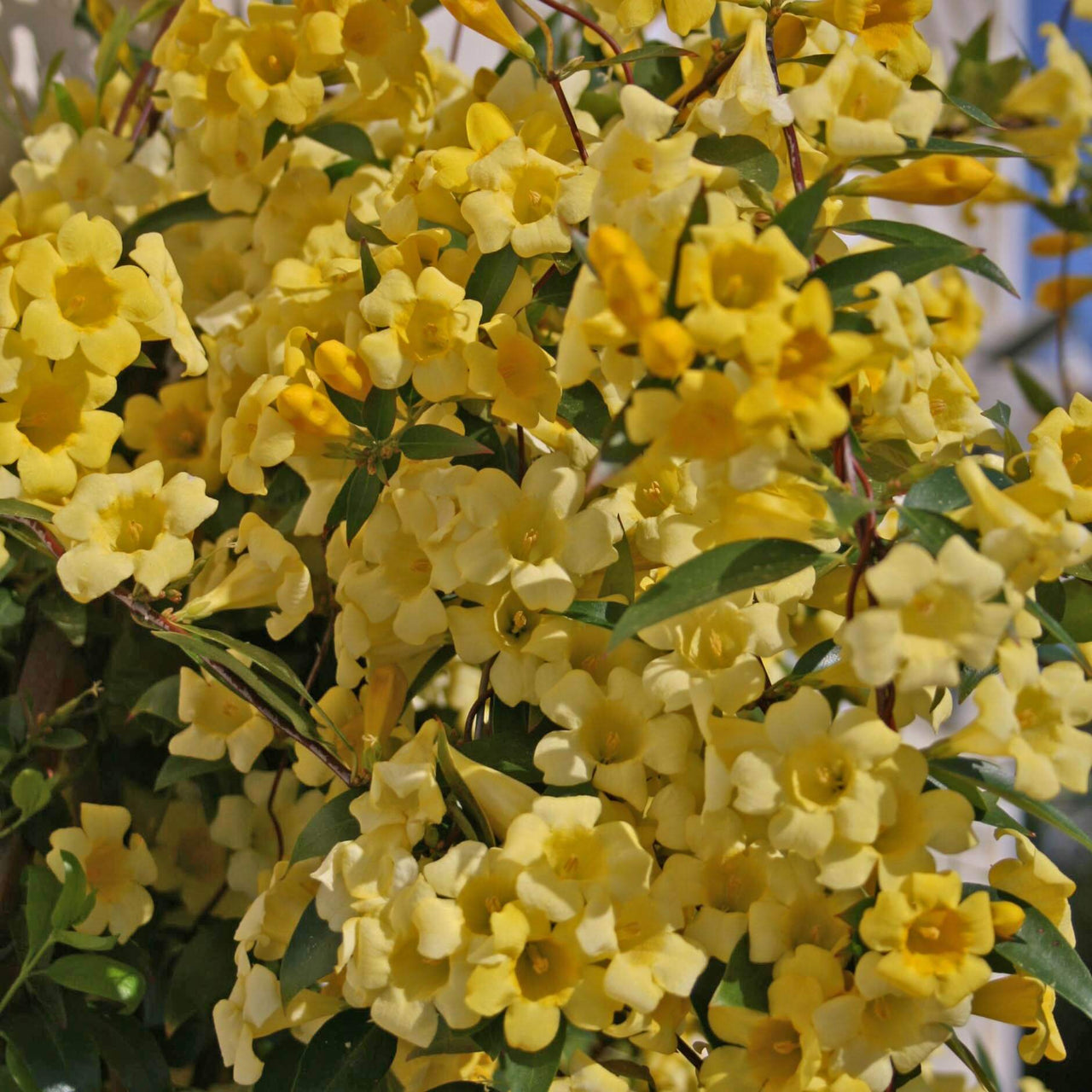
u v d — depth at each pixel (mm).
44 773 936
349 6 925
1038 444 858
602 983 829
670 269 816
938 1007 823
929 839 823
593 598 873
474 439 888
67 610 937
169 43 944
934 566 806
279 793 948
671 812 848
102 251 881
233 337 942
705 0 889
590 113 955
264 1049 896
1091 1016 840
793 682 854
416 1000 838
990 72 1021
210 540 960
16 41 1002
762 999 837
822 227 880
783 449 804
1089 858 1541
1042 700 830
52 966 892
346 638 885
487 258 879
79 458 881
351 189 953
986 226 1595
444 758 856
